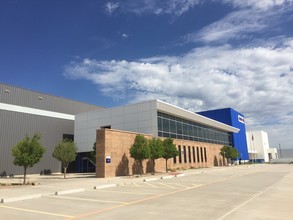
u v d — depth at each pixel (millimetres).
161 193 15094
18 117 38562
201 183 20688
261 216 8805
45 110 42688
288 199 12305
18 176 36781
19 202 12672
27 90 40531
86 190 17109
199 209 10180
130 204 11602
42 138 41500
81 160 44906
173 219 8617
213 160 59438
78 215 9547
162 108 39844
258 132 115750
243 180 22766
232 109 81312
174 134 44125
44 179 29047
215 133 64500
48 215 9664
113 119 41781
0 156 35594
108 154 28906
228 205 10930
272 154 122938
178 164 43531
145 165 34406
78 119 45688
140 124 39250
